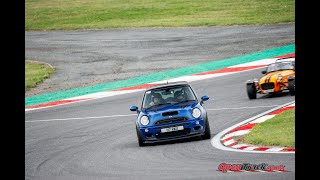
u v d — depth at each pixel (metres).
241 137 49.31
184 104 51.25
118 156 46.47
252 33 133.25
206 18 156.12
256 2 167.75
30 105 91.25
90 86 101.56
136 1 187.75
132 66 114.69
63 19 173.25
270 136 46.09
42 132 67.75
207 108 72.00
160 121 49.62
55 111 83.50
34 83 106.81
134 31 150.00
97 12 178.12
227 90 84.75
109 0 193.25
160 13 168.62
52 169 43.75
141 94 89.56
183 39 135.25
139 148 49.72
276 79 72.44
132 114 74.00
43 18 176.12
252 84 73.94
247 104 70.62
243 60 108.81
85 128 67.44
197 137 52.62
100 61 121.94
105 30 154.75
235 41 127.12
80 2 194.50
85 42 142.12
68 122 73.56
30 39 151.50
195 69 106.25
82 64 121.00
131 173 37.62
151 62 116.56
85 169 41.88
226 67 104.69
